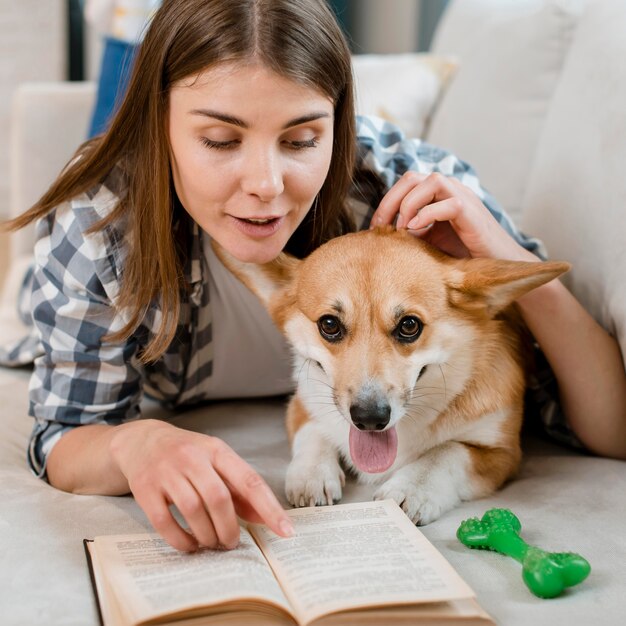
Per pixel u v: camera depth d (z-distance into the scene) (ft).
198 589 3.04
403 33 13.34
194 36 3.78
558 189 5.64
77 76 15.39
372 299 4.30
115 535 3.61
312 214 4.97
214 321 5.31
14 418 5.53
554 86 6.75
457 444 4.55
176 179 4.25
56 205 4.58
